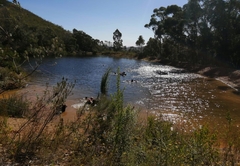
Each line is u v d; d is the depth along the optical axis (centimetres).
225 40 3672
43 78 2245
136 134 487
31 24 6344
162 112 1255
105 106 643
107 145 479
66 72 3073
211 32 3878
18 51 409
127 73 3256
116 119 459
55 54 395
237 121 1061
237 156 404
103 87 1698
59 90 509
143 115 1159
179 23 4494
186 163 338
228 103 1499
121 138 425
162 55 6284
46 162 393
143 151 363
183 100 1578
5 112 743
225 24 3600
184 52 4981
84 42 8881
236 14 3638
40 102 545
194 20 4294
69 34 8650
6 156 393
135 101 1517
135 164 343
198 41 4212
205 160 351
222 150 434
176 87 2125
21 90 1527
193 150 354
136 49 9462
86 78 2589
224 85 2248
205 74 3145
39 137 485
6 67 1130
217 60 3988
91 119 592
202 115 1204
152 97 1664
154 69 3934
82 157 422
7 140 453
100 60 5872
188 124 1021
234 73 2667
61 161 407
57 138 491
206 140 387
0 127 505
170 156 336
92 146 467
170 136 473
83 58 6372
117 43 10162
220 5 3544
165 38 5891
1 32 330
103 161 402
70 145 480
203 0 3953
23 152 419
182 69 3981
